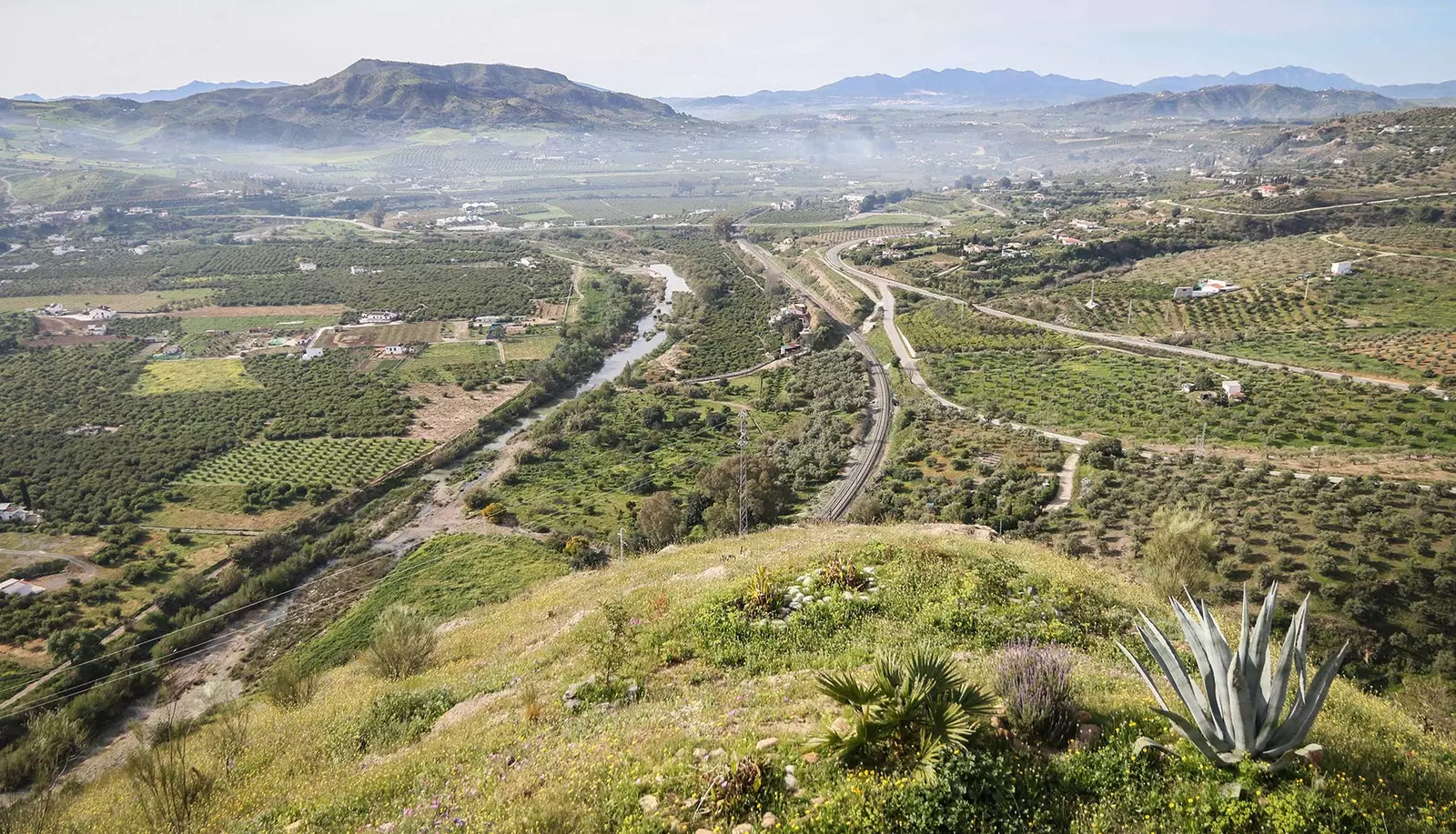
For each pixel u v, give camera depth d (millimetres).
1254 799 9516
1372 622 42875
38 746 39781
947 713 11039
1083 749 10898
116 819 17547
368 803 13406
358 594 68312
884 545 24172
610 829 10508
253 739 21453
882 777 10547
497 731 15828
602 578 33781
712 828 10172
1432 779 10625
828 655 16750
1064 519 62656
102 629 64312
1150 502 63219
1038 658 12172
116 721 52844
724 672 16844
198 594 69562
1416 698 35594
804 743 11820
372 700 21078
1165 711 10438
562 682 18359
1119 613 19219
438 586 66812
